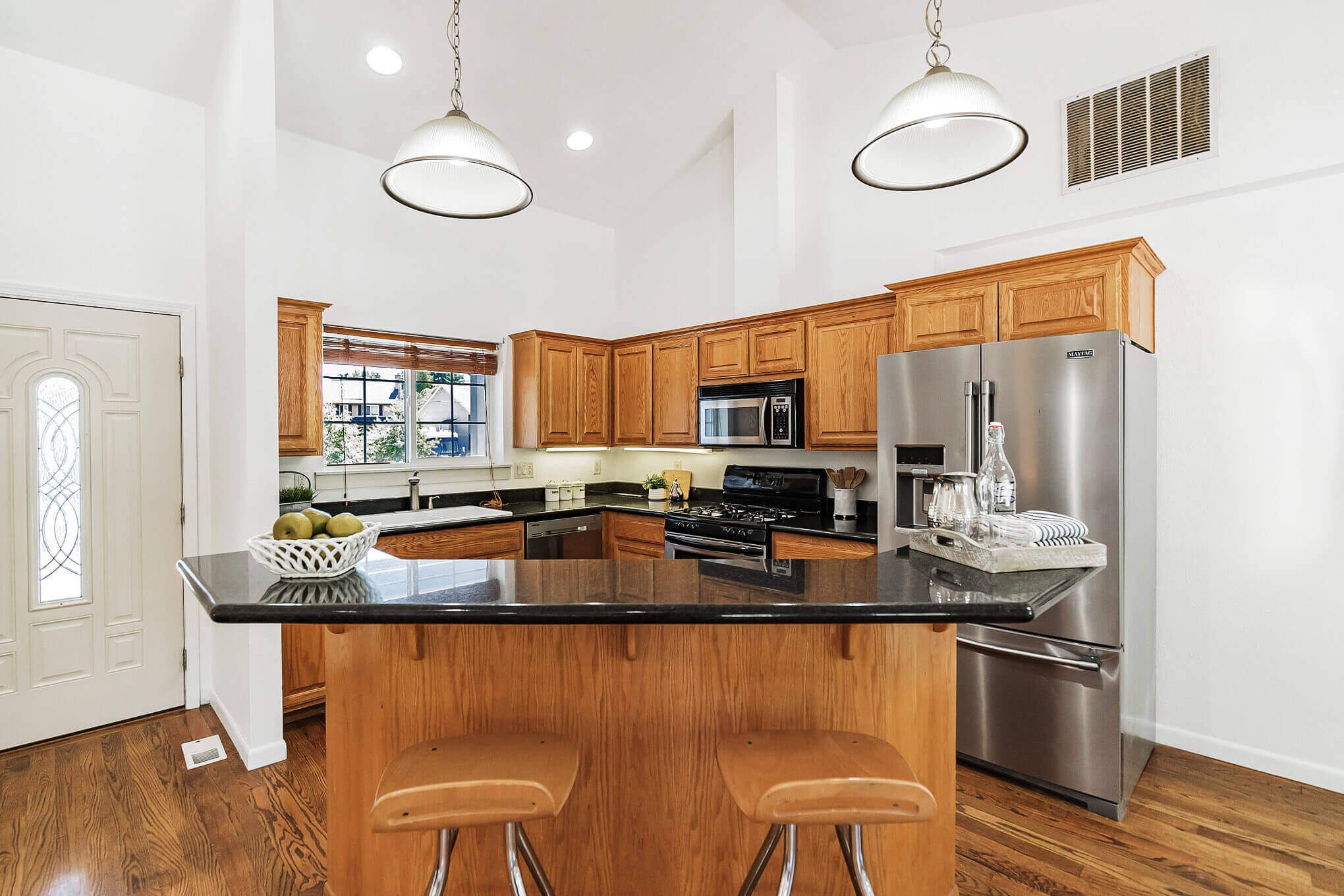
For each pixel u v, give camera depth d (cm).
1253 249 249
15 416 274
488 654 158
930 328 280
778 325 367
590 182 452
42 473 280
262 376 255
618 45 333
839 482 348
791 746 138
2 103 269
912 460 271
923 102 151
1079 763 229
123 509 300
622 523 430
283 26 287
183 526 316
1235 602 255
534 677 158
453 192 197
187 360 315
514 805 119
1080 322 238
